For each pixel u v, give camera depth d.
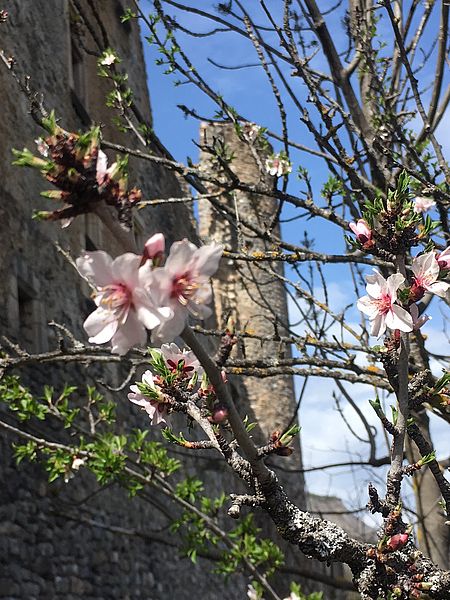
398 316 2.24
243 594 19.56
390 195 2.48
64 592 9.36
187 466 15.85
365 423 6.58
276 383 24.67
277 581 13.17
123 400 12.87
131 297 1.61
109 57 5.66
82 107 13.07
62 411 7.31
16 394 7.09
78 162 1.66
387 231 2.46
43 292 10.26
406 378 2.39
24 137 10.30
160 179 17.97
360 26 5.11
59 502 9.52
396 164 4.59
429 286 2.29
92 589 10.27
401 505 2.35
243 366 5.09
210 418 1.91
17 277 9.48
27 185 10.20
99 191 1.67
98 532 10.78
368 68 5.21
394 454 2.37
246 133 5.09
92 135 1.68
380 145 4.65
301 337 5.20
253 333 5.27
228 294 21.75
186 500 7.58
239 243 5.14
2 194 9.55
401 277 2.25
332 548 2.23
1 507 8.16
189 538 7.42
